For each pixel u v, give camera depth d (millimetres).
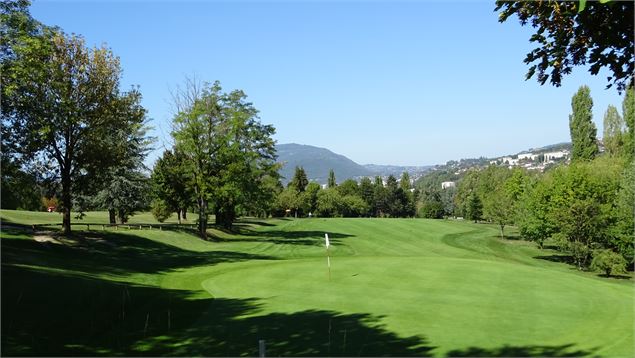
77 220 55031
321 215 125938
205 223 49094
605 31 6207
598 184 42906
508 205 68250
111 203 47531
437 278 20266
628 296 16969
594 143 67062
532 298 16422
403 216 152250
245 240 51219
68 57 31797
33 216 53281
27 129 29531
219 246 43781
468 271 22062
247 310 14625
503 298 16375
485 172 112938
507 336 11930
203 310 14648
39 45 27438
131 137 44812
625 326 13008
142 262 28344
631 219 38844
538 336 12008
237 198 53844
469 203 99438
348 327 12539
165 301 15773
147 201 50844
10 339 10641
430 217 134750
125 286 17969
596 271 40844
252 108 58000
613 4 5805
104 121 32938
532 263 44906
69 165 32750
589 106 66750
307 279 20391
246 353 10508
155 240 39219
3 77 26516
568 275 21328
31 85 29125
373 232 67375
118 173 45469
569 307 15148
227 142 48469
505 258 46906
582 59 6715
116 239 35906
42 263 22266
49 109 29672
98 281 18406
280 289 18344
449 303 15547
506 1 6859
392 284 18969
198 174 48094
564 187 44125
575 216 41500
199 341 11414
